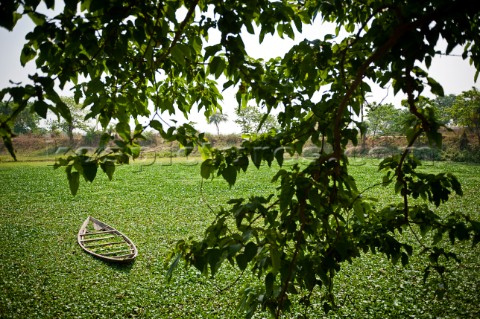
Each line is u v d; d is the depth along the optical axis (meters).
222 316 8.11
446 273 9.84
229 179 2.25
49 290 9.70
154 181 31.17
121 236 15.41
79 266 11.61
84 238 15.26
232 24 2.15
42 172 37.38
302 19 3.04
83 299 9.15
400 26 1.81
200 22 2.56
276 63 3.44
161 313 8.39
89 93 2.13
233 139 32.16
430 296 8.56
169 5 2.04
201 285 9.86
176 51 2.12
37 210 20.97
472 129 38.62
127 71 2.64
